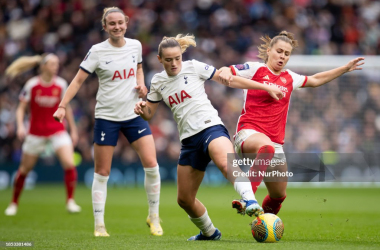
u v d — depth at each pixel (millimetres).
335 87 65875
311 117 65688
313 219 33719
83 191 62844
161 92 22734
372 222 31672
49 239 23562
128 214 38469
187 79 22266
